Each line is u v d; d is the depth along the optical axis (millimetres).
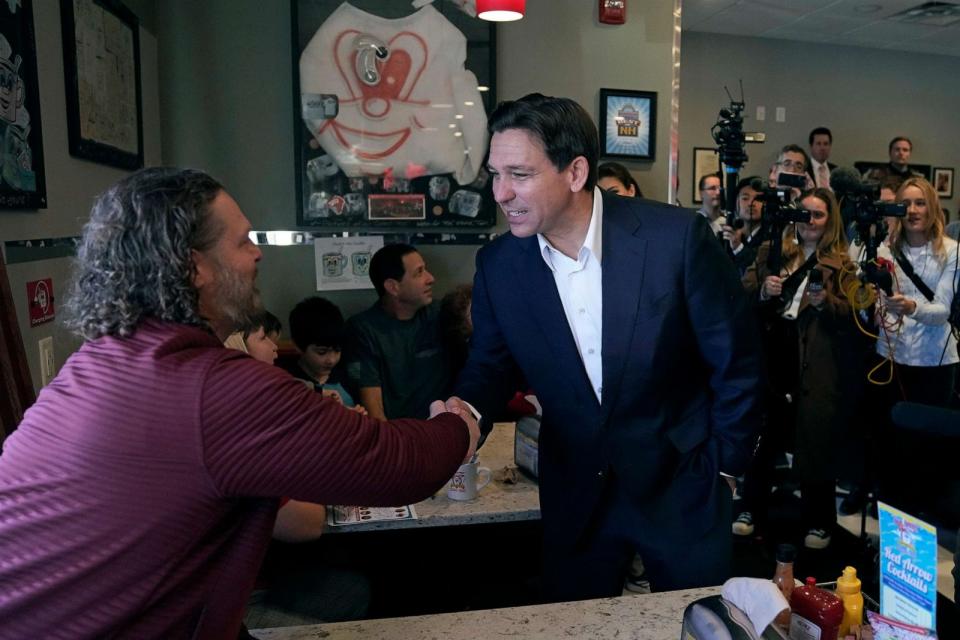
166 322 846
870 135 7184
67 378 830
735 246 3090
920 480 2555
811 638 972
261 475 808
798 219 2945
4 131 1521
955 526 2447
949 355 3266
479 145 3188
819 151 6312
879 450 2947
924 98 7285
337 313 2471
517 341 1632
